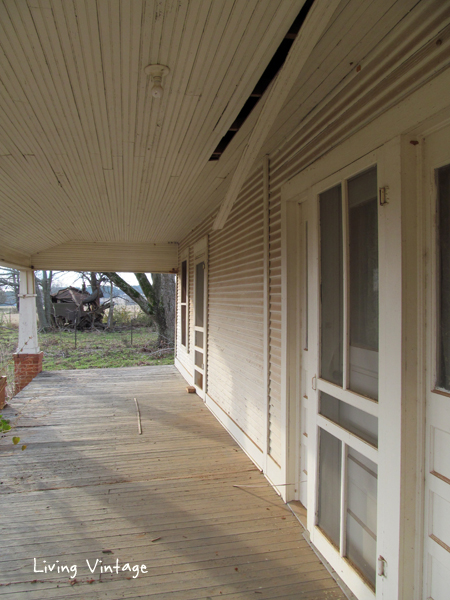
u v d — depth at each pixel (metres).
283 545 2.29
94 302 17.84
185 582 2.00
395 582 1.48
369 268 1.77
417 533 1.48
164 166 3.13
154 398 5.81
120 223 5.88
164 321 13.22
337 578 1.99
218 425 4.53
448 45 1.32
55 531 2.44
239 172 2.32
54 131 2.40
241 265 3.84
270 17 1.40
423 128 1.45
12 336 14.41
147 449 3.79
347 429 1.91
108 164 3.07
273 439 3.03
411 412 1.48
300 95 2.10
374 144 1.66
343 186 1.92
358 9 1.41
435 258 1.45
